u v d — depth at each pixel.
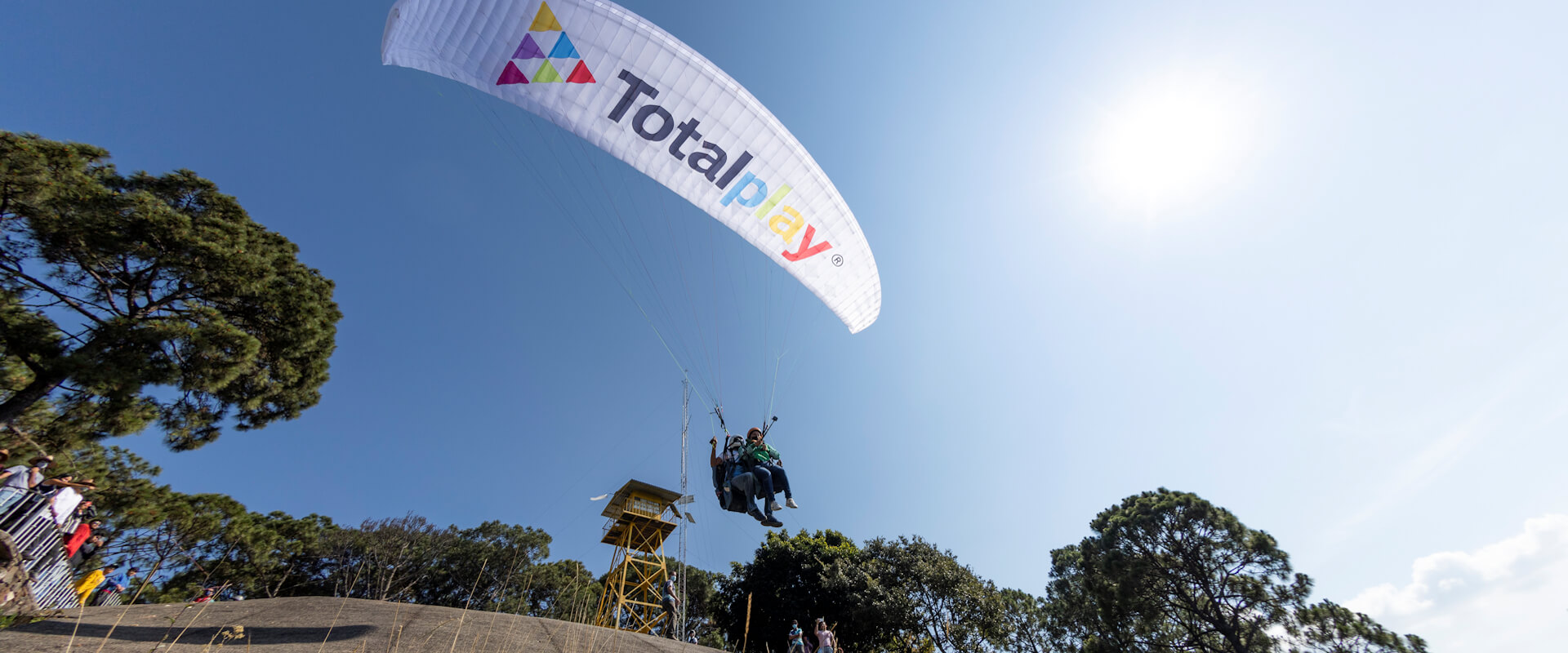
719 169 11.28
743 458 9.17
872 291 13.36
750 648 28.62
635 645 8.79
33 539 6.37
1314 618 19.16
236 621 6.91
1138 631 21.83
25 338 12.10
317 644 6.02
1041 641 27.14
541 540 33.94
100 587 9.56
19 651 4.53
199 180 15.73
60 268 13.34
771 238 12.14
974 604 26.50
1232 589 20.81
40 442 12.66
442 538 31.36
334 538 27.98
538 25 9.95
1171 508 22.22
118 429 13.62
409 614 8.23
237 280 14.01
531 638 7.77
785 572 29.22
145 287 14.03
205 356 13.44
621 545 26.16
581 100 10.71
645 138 11.01
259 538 20.17
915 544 28.91
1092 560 23.48
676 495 26.66
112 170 14.70
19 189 12.01
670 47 9.97
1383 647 18.02
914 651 26.36
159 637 5.68
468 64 10.65
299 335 15.40
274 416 16.45
